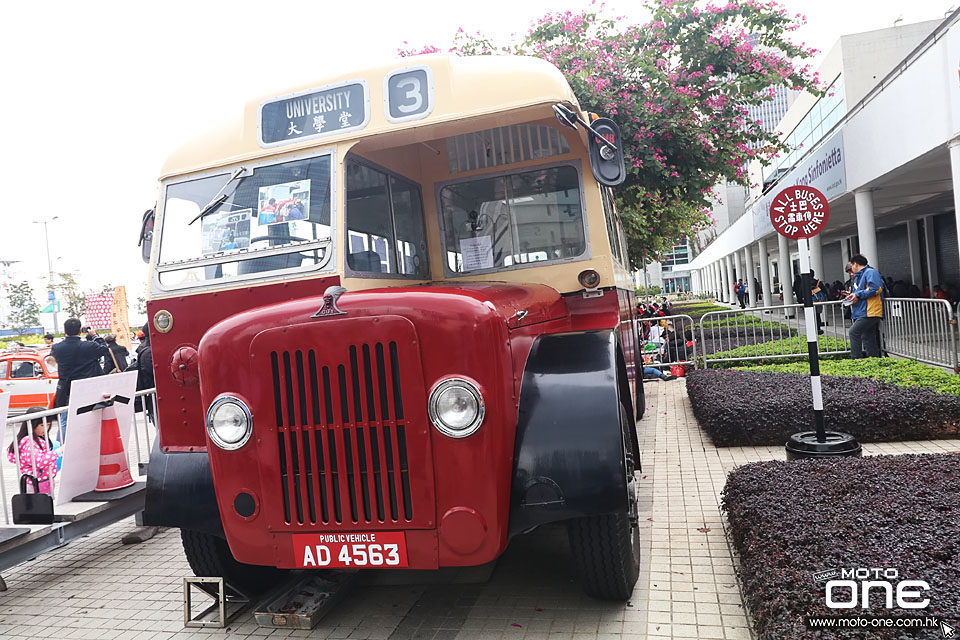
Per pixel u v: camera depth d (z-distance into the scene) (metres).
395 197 4.44
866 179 11.69
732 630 3.21
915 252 22.16
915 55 9.95
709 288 58.91
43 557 5.38
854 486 3.91
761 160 13.23
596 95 11.05
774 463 4.61
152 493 3.62
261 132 4.01
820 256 18.14
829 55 19.53
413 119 3.84
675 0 11.77
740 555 3.81
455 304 3.04
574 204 4.67
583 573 3.44
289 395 3.15
